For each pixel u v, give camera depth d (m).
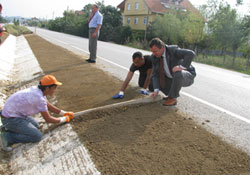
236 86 5.82
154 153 2.47
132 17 34.81
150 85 4.25
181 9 26.08
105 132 2.97
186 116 3.37
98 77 5.58
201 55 17.97
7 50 11.62
